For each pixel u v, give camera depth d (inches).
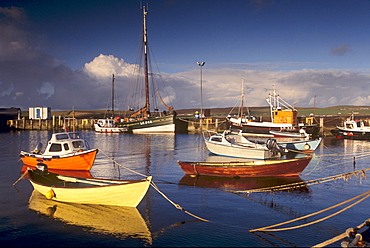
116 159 1312.7
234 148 1284.4
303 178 887.1
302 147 1507.1
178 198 676.1
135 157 1375.5
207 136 2854.3
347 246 420.2
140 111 3627.0
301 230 493.7
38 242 451.2
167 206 616.7
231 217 554.6
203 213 575.8
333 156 1413.6
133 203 597.3
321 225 515.2
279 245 440.8
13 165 1143.0
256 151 1213.7
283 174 888.3
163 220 537.6
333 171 1011.9
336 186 791.1
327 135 2908.5
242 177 882.8
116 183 633.0
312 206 620.7
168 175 936.3
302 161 883.4
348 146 1905.8
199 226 510.9
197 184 813.2
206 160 1239.5
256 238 464.1
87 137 2760.8
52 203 633.6
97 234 479.5
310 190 749.3
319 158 1342.3
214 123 3491.6
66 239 461.1
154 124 3324.3
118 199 600.4
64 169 991.6
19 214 567.8
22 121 4281.5
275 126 2536.9
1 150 1644.9
